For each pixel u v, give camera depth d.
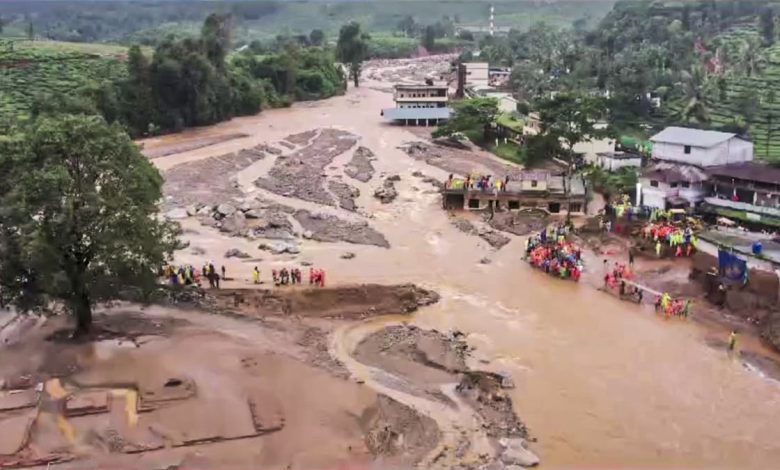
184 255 75.31
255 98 178.25
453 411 49.00
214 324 59.78
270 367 51.97
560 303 67.94
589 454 44.84
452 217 93.62
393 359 56.50
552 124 116.31
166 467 39.75
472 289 71.00
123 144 53.97
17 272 50.56
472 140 143.12
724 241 75.12
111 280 52.28
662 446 45.91
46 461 39.72
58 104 131.62
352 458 41.91
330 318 63.78
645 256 77.50
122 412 44.31
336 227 87.44
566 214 93.56
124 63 171.12
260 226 85.44
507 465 42.84
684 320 64.31
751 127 131.50
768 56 171.50
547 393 52.06
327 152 130.12
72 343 53.94
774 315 61.72
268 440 42.72
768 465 44.09
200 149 132.00
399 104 169.75
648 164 109.50
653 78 153.50
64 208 50.06
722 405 50.88
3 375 48.78
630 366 56.22
